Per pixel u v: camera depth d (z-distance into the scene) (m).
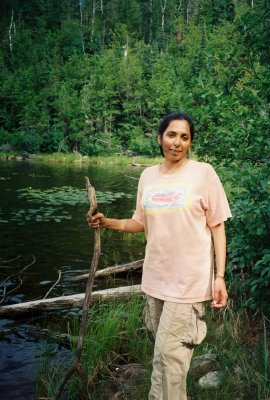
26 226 8.44
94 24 67.25
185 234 2.24
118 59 48.97
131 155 37.12
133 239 7.71
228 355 3.10
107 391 2.95
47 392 3.00
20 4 73.38
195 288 2.24
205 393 2.75
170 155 2.33
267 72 4.13
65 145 37.84
